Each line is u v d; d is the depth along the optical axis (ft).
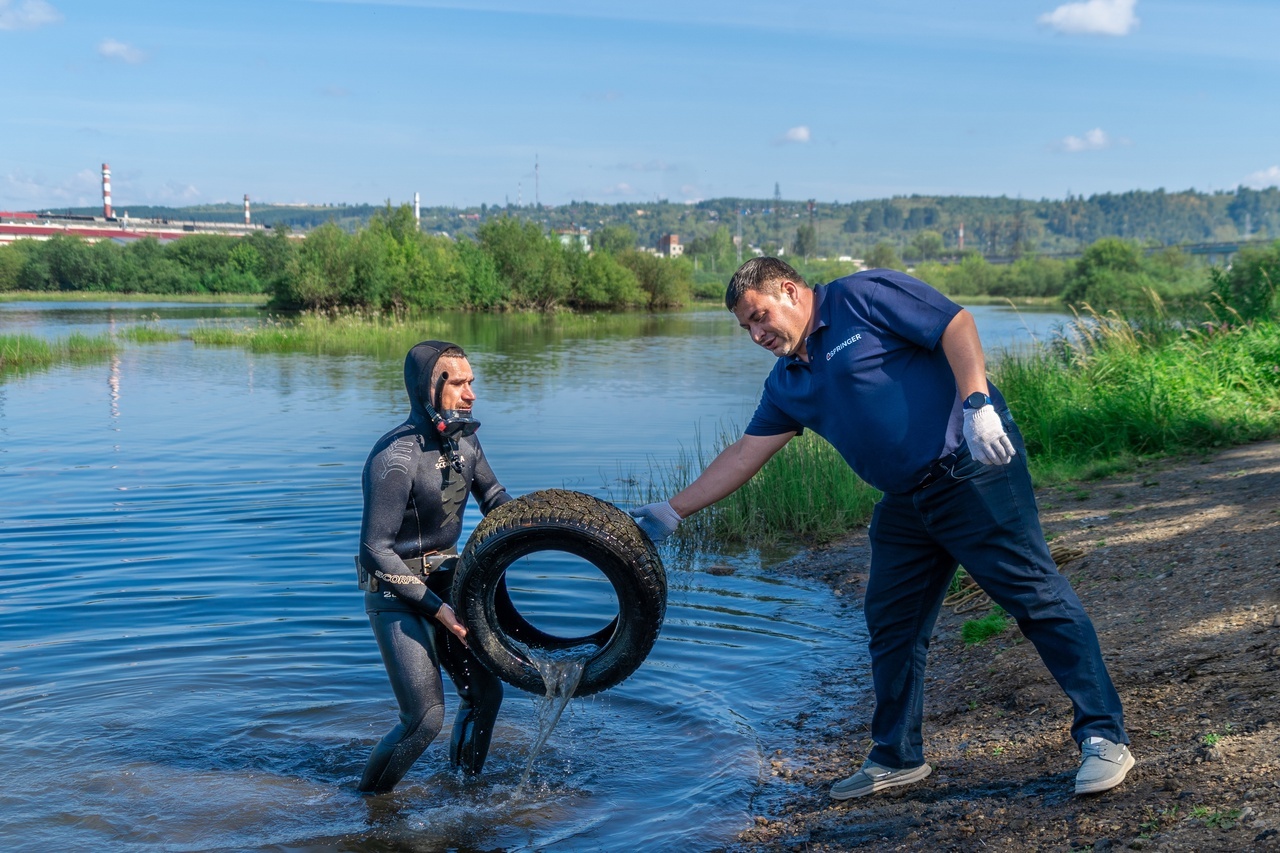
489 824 12.94
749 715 16.15
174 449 41.70
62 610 21.01
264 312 195.31
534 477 34.99
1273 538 17.84
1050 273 392.47
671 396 62.69
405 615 13.66
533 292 220.64
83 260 336.29
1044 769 11.80
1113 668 13.96
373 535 13.32
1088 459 31.94
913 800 12.10
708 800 13.33
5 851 12.19
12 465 37.78
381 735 15.71
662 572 12.87
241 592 22.21
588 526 12.42
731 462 12.86
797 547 27.20
